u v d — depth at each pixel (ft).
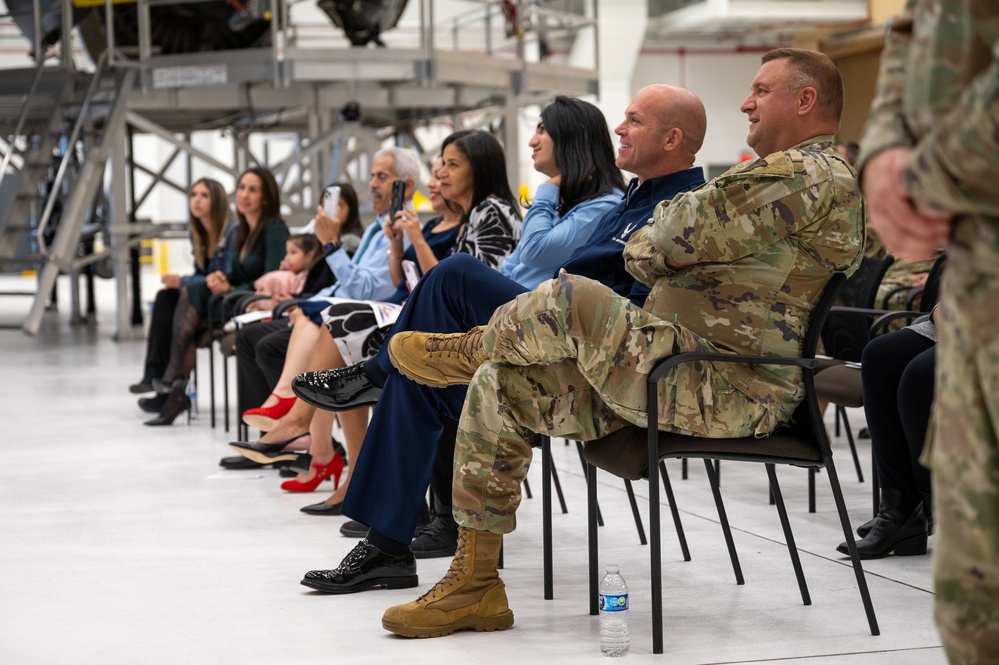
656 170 12.15
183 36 42.37
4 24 47.83
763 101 10.70
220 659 9.91
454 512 10.57
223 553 13.87
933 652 9.85
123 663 9.83
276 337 19.30
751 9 69.21
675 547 13.96
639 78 78.43
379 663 9.75
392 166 19.49
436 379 11.27
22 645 10.37
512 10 43.68
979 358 5.55
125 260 43.55
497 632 10.62
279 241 23.81
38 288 39.99
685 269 10.28
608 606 9.88
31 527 15.39
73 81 44.14
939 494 5.91
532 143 15.33
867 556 13.17
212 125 50.31
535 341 9.75
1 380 32.48
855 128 72.02
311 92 41.22
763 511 15.92
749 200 9.75
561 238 14.40
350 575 11.98
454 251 16.17
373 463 11.98
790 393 10.27
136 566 13.26
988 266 5.45
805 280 10.08
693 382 9.85
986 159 5.07
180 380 24.62
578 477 18.84
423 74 38.34
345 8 38.93
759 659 9.70
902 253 5.92
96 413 26.40
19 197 42.91
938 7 5.51
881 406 13.14
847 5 70.03
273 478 18.86
